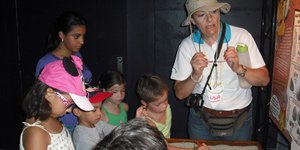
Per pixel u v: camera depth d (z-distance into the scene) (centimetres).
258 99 271
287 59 183
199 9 170
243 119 186
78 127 164
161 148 74
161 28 295
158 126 178
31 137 122
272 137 279
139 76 305
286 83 185
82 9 292
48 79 121
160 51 300
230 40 181
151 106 175
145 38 297
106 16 292
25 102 124
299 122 163
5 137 333
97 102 162
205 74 183
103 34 296
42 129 124
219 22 182
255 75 171
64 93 121
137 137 73
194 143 176
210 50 183
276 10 211
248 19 282
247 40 181
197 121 192
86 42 298
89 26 295
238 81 181
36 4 295
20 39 304
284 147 213
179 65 192
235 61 165
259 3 277
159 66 303
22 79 313
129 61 301
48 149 127
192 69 178
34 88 122
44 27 298
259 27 282
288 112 180
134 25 294
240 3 279
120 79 196
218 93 183
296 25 170
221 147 171
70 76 122
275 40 212
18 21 300
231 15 283
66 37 202
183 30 292
